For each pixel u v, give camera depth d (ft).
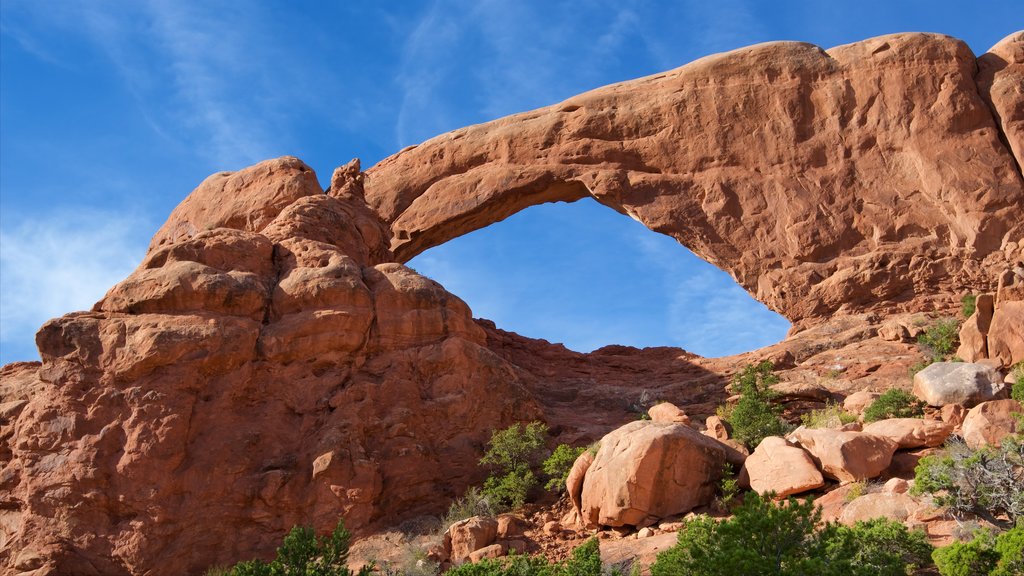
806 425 75.72
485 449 76.84
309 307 77.97
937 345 89.30
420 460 74.08
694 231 110.22
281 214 89.51
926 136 106.83
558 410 92.84
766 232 108.06
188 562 67.05
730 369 98.27
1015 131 104.99
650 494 62.18
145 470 68.49
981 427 61.31
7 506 70.18
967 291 99.60
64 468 68.85
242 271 79.56
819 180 108.58
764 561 41.24
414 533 69.26
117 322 73.92
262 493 69.46
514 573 50.78
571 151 118.83
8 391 79.30
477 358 80.48
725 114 114.01
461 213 122.52
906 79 109.50
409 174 128.26
